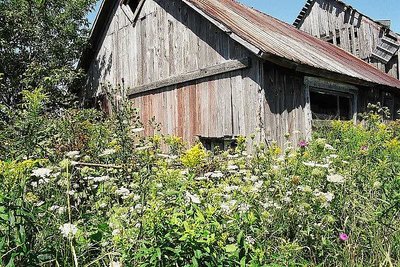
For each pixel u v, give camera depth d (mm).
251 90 6977
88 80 11539
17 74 11562
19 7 11461
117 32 10492
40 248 1816
